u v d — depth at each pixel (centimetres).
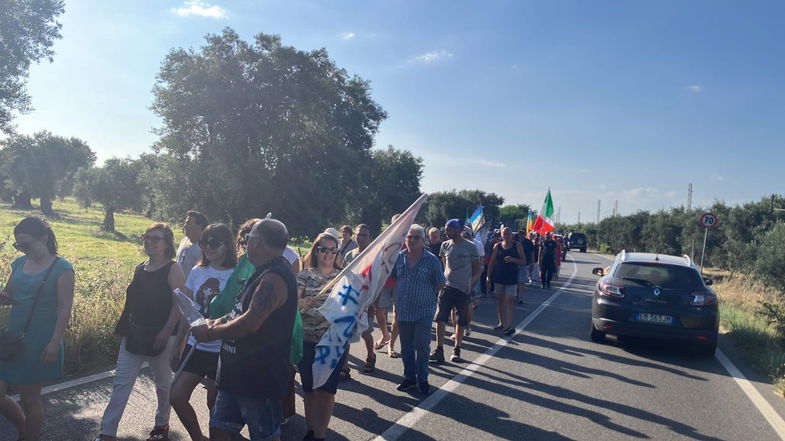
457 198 7206
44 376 430
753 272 2038
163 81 3550
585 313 1386
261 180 3441
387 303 858
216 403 348
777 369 796
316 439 477
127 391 455
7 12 1677
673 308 908
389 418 563
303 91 3631
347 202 4281
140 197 5234
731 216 3147
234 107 3484
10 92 1684
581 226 9306
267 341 335
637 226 5684
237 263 453
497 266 1061
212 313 421
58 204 9219
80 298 835
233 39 3591
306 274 518
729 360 903
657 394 691
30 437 438
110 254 2292
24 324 426
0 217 4384
